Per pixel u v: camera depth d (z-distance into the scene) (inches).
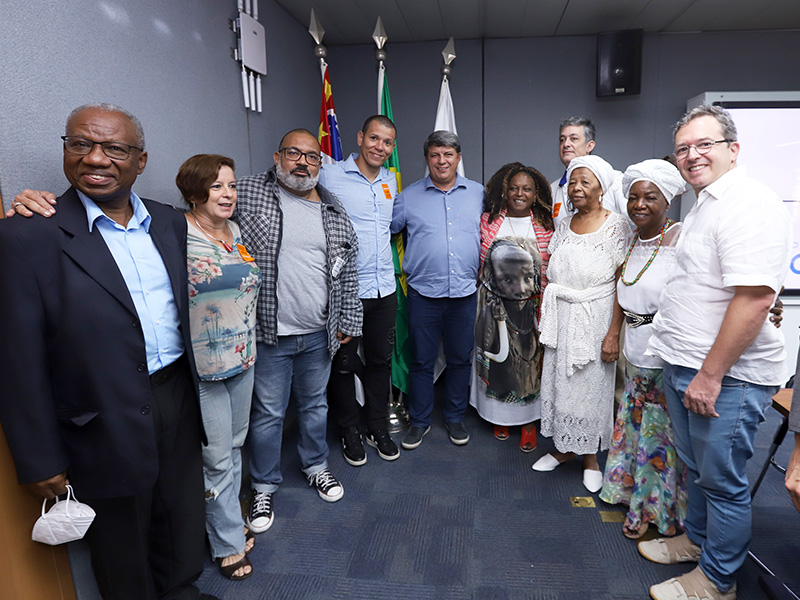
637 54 122.6
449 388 103.3
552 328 81.0
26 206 42.9
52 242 42.9
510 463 93.9
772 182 126.9
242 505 80.9
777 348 51.8
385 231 91.7
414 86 137.7
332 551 70.7
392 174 97.3
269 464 78.0
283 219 72.2
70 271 43.5
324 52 107.2
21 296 41.3
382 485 87.1
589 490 83.4
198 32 77.8
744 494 55.4
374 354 95.0
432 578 65.5
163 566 57.9
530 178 90.8
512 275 92.6
